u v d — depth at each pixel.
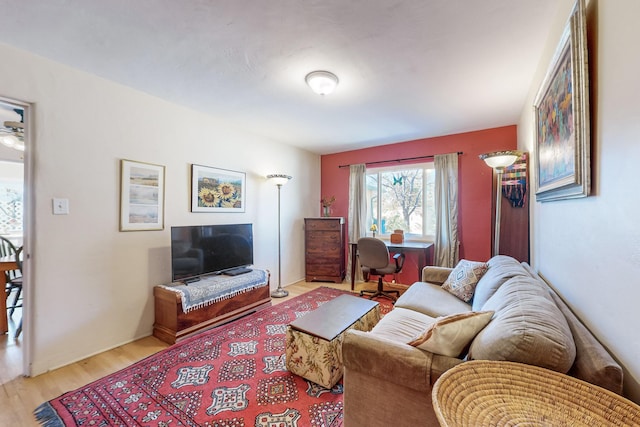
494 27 1.65
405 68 2.12
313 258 4.61
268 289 3.43
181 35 1.75
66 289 2.12
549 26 1.63
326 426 1.48
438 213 3.90
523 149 2.90
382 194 4.64
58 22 1.62
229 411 1.59
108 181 2.36
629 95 0.80
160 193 2.74
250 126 3.56
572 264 1.32
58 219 2.08
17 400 1.69
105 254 2.34
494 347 0.98
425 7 1.49
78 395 1.73
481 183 3.69
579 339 0.99
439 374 1.05
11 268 2.59
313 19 1.60
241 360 2.13
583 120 1.07
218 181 3.33
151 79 2.34
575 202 1.28
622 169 0.84
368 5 1.48
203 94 2.62
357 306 2.34
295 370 1.93
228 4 1.48
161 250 2.75
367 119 3.28
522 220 2.64
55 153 2.06
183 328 2.50
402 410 1.15
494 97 2.65
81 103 2.20
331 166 5.08
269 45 1.85
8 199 5.11
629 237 0.81
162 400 1.68
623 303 0.85
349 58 1.99
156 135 2.70
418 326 1.82
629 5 0.79
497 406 0.79
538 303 1.19
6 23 1.62
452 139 3.90
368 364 1.20
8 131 2.83
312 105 2.86
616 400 0.74
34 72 1.96
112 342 2.38
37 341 1.97
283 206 4.34
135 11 1.54
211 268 3.03
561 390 0.81
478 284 2.24
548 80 1.55
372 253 3.59
